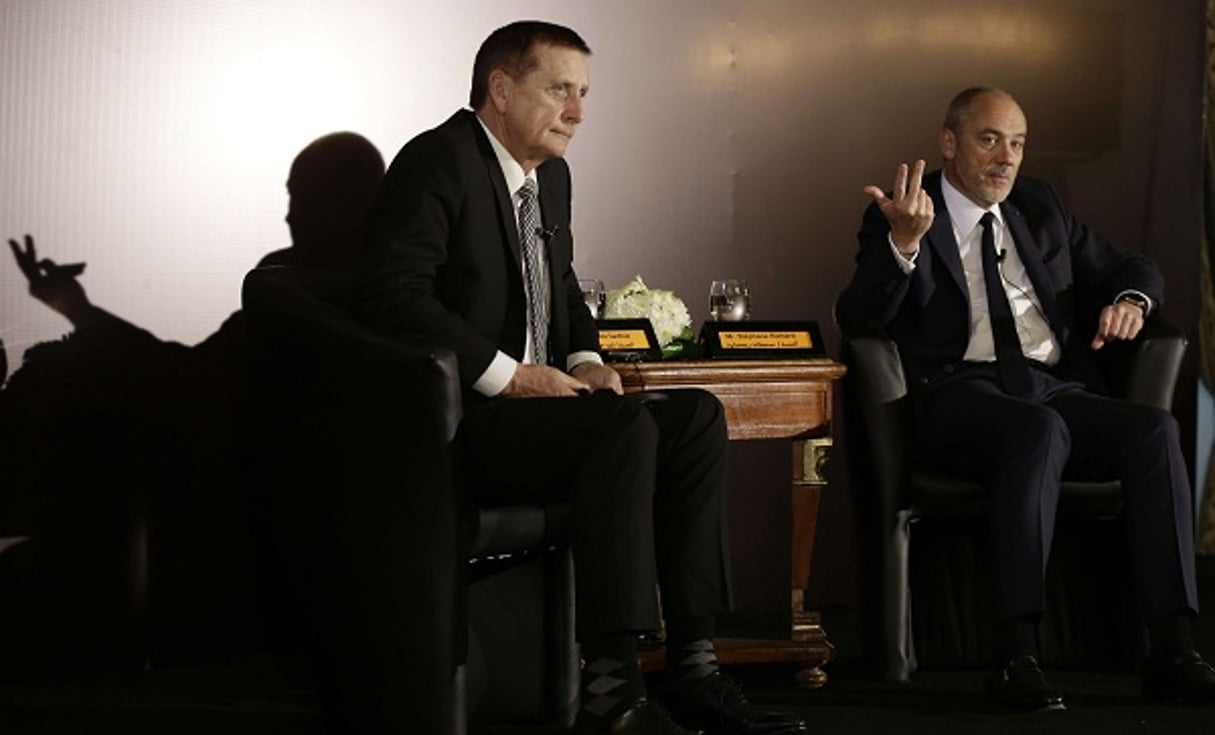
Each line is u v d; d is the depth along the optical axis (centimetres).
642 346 488
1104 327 509
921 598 512
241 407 517
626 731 387
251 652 523
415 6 546
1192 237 716
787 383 492
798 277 631
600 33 588
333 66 530
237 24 512
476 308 432
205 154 506
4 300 467
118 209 489
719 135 613
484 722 440
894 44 646
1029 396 507
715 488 420
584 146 587
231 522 516
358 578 394
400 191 427
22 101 470
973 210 530
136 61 492
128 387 493
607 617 389
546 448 404
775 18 623
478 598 428
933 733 433
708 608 418
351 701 401
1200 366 777
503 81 444
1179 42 706
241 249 514
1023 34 672
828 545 643
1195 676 461
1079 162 686
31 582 475
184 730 423
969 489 497
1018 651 462
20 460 471
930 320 518
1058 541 512
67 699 457
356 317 422
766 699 478
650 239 601
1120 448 479
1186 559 468
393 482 389
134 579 496
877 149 645
